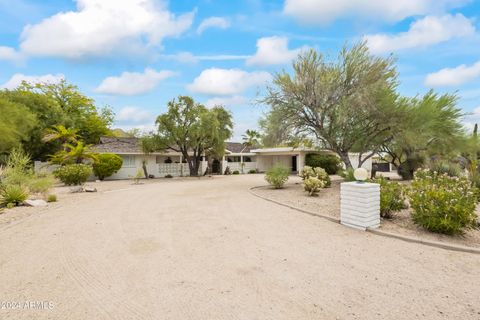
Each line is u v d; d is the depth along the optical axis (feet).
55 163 60.03
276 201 30.78
